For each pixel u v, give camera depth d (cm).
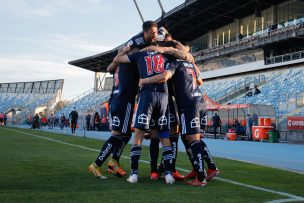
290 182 489
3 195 348
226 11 3800
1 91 7444
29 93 7075
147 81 455
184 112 468
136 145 459
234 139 2048
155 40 489
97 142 1347
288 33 2981
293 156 1025
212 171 486
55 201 327
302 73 2877
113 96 504
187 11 3844
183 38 4938
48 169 541
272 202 350
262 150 1248
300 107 2442
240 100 3102
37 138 1515
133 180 446
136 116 462
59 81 6762
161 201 338
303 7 3269
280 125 2094
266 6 3659
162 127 465
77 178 465
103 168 586
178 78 475
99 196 353
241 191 406
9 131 2277
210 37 4547
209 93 3756
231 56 3928
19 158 691
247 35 3981
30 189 380
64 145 1120
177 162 704
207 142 1755
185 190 403
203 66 4469
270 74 3278
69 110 5772
